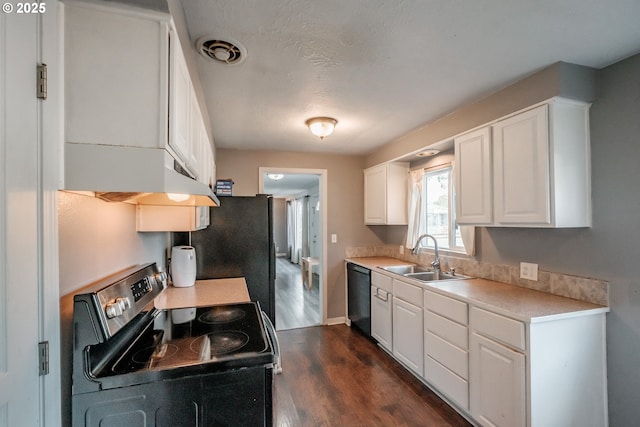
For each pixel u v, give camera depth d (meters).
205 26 1.42
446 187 3.16
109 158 0.90
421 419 2.05
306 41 1.55
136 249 1.73
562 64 1.75
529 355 1.58
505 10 1.32
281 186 7.58
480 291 2.14
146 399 0.97
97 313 0.94
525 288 2.21
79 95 0.89
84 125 0.89
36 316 0.82
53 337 0.87
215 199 1.62
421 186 3.41
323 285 4.02
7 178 0.74
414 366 2.55
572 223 1.79
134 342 1.23
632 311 1.65
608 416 1.73
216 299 1.95
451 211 3.01
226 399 1.05
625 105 1.70
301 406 2.20
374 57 1.70
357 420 2.04
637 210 1.64
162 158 0.93
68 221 0.99
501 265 2.41
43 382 0.84
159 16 0.93
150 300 1.39
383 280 3.06
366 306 3.43
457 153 2.45
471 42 1.56
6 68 0.74
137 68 0.93
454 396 2.09
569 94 1.76
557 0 1.26
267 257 2.67
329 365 2.82
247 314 1.62
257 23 1.40
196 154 1.57
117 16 0.92
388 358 2.96
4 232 0.73
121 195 1.19
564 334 1.65
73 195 1.02
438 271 2.95
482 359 1.86
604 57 1.70
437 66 1.80
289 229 10.74
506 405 1.70
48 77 0.84
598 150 1.80
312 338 3.50
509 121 2.01
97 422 0.93
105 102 0.90
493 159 2.13
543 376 1.60
